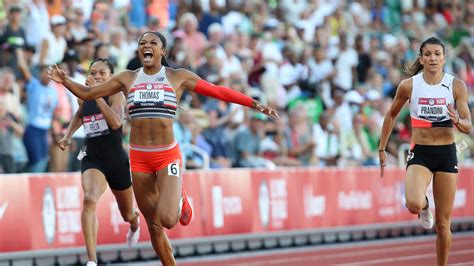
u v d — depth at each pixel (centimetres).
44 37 3525
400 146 4341
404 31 5462
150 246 3016
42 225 2756
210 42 4159
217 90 1823
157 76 1822
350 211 3762
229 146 3725
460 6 5909
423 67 2061
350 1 5275
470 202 4253
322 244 3581
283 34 4562
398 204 3997
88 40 3569
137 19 4191
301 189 3566
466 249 3244
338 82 4625
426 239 3897
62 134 3350
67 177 2847
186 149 3409
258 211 3391
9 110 3238
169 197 1794
